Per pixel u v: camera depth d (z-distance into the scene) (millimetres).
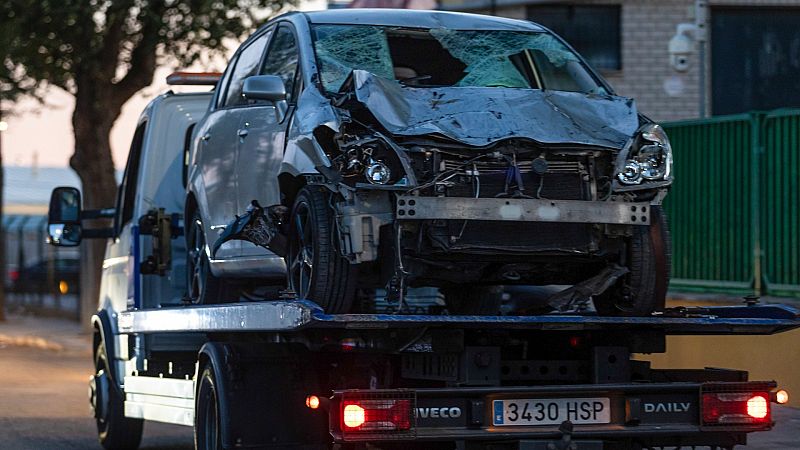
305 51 21312
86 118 64500
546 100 19906
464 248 18703
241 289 25062
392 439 17344
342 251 18750
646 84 55156
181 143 29484
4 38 59438
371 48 21562
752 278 34531
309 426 20094
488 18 23250
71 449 28812
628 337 19688
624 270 19766
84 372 49344
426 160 18719
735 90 55000
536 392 17969
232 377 19984
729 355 33531
